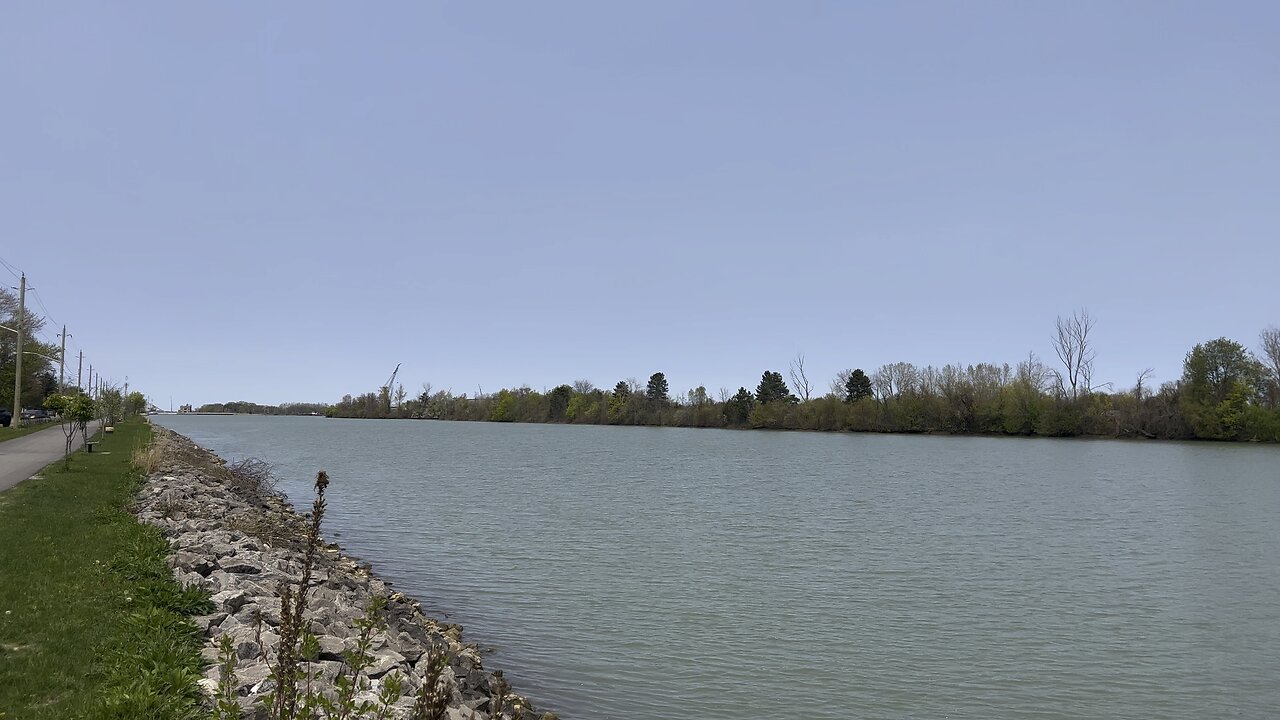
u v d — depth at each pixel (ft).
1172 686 40.88
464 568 65.16
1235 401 293.02
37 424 190.19
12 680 23.35
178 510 60.70
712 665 42.11
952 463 213.05
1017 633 49.42
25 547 40.65
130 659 25.36
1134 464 208.74
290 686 17.38
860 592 59.47
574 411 562.25
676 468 190.39
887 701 38.01
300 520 85.51
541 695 36.88
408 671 29.99
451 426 533.96
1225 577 67.56
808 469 190.70
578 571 64.90
